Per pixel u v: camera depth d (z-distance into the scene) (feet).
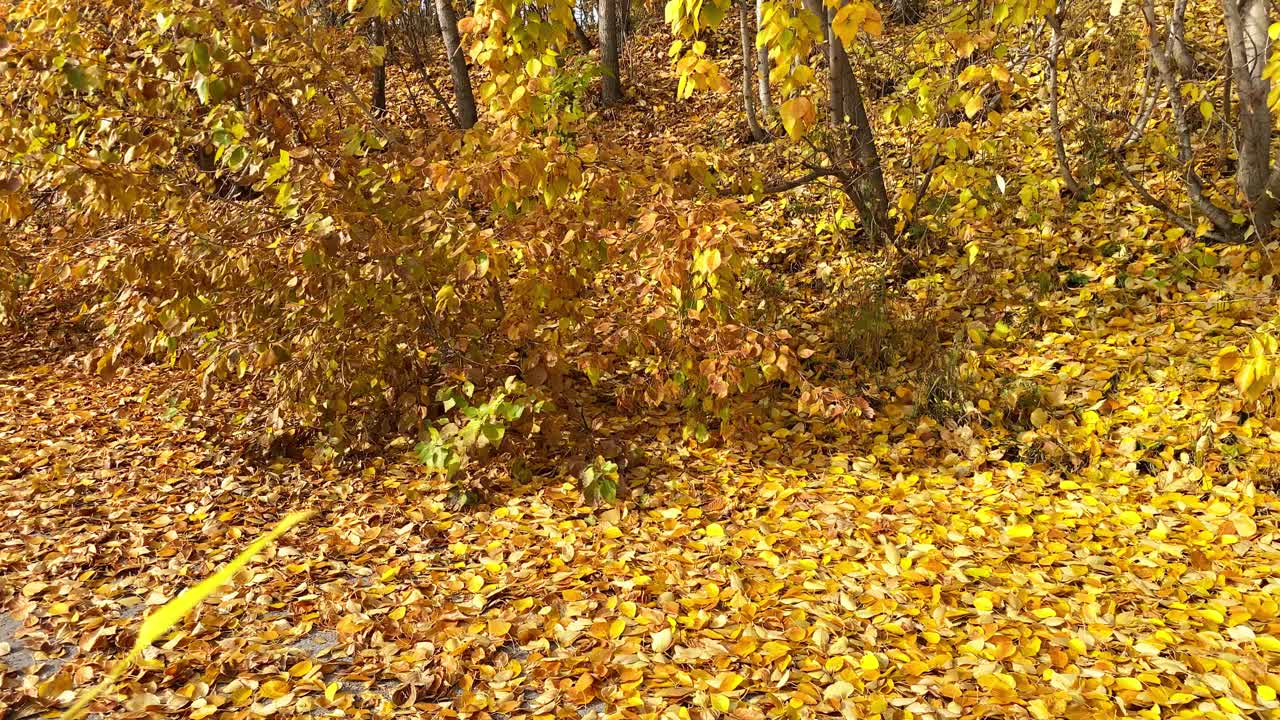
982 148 21.17
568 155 14.98
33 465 16.98
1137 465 14.39
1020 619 10.87
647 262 14.82
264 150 15.78
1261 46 18.52
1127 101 23.30
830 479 15.16
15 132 15.49
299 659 10.69
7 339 25.22
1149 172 22.15
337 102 17.08
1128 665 9.86
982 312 19.33
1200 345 16.61
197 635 11.25
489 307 17.37
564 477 15.71
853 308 19.31
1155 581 11.54
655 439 17.07
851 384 18.01
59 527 14.40
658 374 16.12
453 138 15.89
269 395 17.72
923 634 10.71
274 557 13.33
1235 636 10.16
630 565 12.85
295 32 16.15
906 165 25.43
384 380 16.79
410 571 12.91
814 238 23.93
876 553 12.77
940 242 22.11
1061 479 14.51
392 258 15.03
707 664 10.37
